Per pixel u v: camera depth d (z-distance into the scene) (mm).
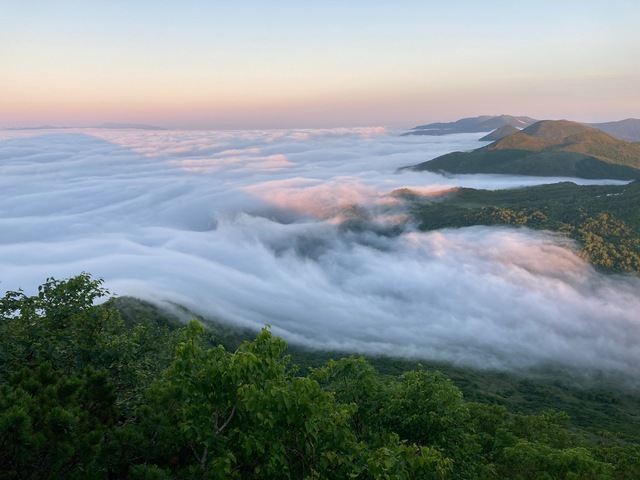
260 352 9734
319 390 9609
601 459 21594
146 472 7543
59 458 7281
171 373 9555
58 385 8539
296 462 9820
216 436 8898
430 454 9539
